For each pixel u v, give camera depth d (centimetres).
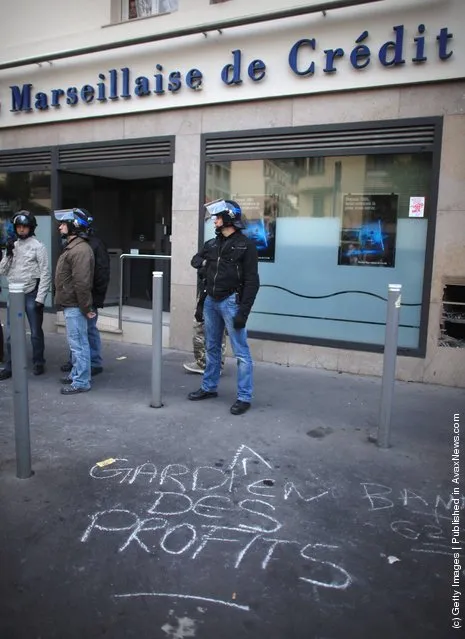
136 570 256
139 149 734
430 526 300
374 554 272
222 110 664
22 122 823
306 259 643
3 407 485
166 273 887
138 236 929
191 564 262
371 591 245
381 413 404
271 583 249
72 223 509
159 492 331
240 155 662
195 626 222
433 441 422
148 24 698
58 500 320
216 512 309
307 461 380
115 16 738
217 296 468
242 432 432
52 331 844
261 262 666
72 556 266
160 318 475
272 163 650
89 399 509
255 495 330
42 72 791
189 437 419
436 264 570
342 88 587
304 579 252
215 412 478
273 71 621
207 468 366
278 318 664
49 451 390
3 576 251
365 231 611
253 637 216
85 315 513
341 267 627
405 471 368
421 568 262
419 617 229
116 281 955
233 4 637
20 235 566
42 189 844
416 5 542
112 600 236
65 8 765
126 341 779
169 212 890
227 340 684
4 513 305
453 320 575
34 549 272
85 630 219
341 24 579
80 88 761
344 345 623
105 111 744
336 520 304
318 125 610
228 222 459
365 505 321
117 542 279
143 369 624
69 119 778
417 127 566
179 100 684
